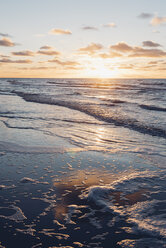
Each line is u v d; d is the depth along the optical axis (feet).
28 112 49.90
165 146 25.22
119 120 40.32
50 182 16.11
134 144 26.30
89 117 44.27
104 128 34.78
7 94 99.91
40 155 22.39
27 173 17.80
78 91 123.03
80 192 14.56
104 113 47.83
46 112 50.11
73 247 9.46
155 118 41.78
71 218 11.64
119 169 18.74
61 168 18.95
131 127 35.04
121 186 15.35
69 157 21.88
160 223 10.93
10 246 9.56
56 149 24.36
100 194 14.15
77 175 17.46
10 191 14.69
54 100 72.69
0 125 36.58
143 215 11.74
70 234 10.32
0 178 16.81
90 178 16.85
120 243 9.61
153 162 20.34
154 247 9.27
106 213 12.07
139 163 20.15
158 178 16.65
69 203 13.15
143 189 14.87
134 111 50.80
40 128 34.60
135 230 10.49
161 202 13.06
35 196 14.01
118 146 25.61
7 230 10.68
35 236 10.20
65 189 14.99
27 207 12.71
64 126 36.06
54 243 9.71
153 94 102.78
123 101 71.15
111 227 10.81
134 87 165.48
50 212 12.20
